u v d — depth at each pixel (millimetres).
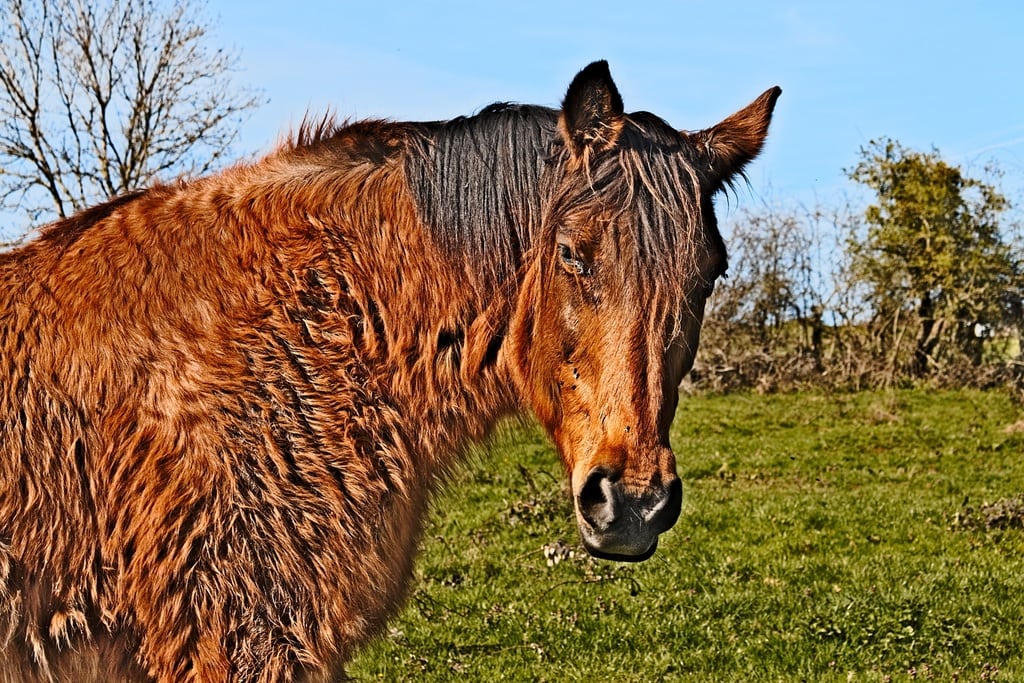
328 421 3025
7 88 14438
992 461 15125
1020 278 25672
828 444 16578
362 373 3115
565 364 3018
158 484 2859
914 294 26453
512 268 3180
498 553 8688
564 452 3182
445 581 8008
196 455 2879
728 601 7465
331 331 3094
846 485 13117
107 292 3010
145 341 2951
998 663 6520
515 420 3588
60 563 2883
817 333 27500
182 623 2887
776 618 7148
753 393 24875
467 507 10258
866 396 23750
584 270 2930
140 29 15070
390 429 3127
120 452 2881
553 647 6637
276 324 3037
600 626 6961
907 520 10680
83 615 2908
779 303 27328
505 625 6980
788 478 13609
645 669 6344
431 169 3211
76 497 2883
